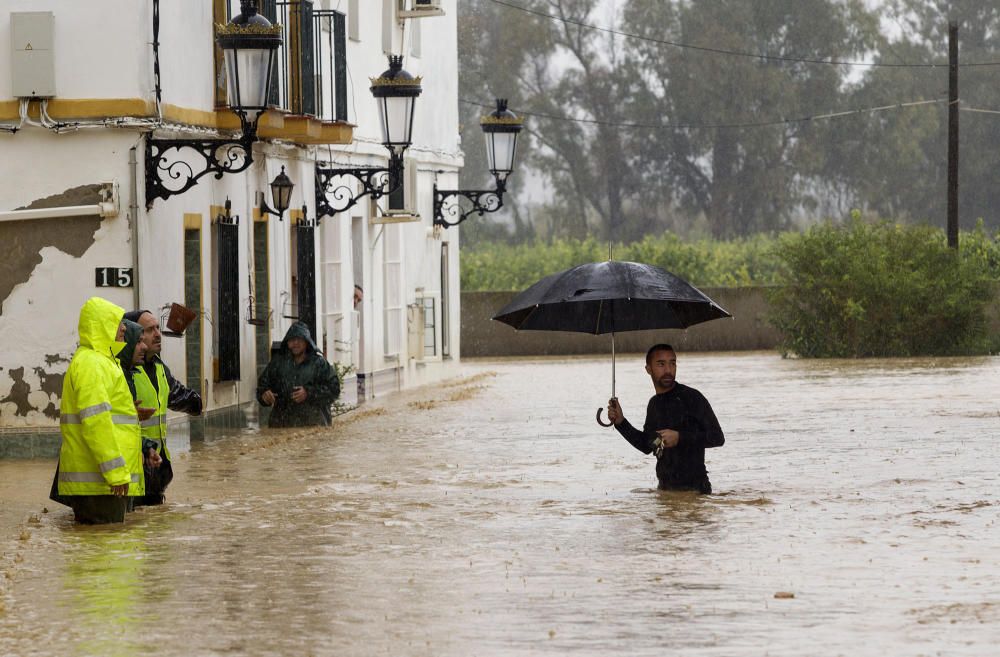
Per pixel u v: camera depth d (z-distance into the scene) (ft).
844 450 165.68
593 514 122.11
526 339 457.27
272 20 200.75
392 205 276.00
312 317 228.02
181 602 89.86
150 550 107.96
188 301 185.68
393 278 285.64
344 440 185.37
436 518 121.39
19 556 104.78
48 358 167.12
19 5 165.68
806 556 102.06
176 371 177.37
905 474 144.46
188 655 76.95
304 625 83.41
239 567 100.89
